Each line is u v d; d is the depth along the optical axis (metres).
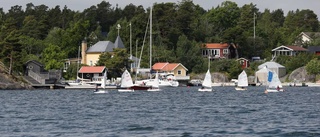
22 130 92.50
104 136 85.56
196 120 106.06
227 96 188.62
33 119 109.31
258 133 87.88
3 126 97.88
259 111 125.31
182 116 113.94
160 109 132.00
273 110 128.00
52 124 100.56
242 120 105.81
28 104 152.62
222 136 85.06
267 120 105.62
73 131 91.00
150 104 149.12
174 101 161.75
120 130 91.94
